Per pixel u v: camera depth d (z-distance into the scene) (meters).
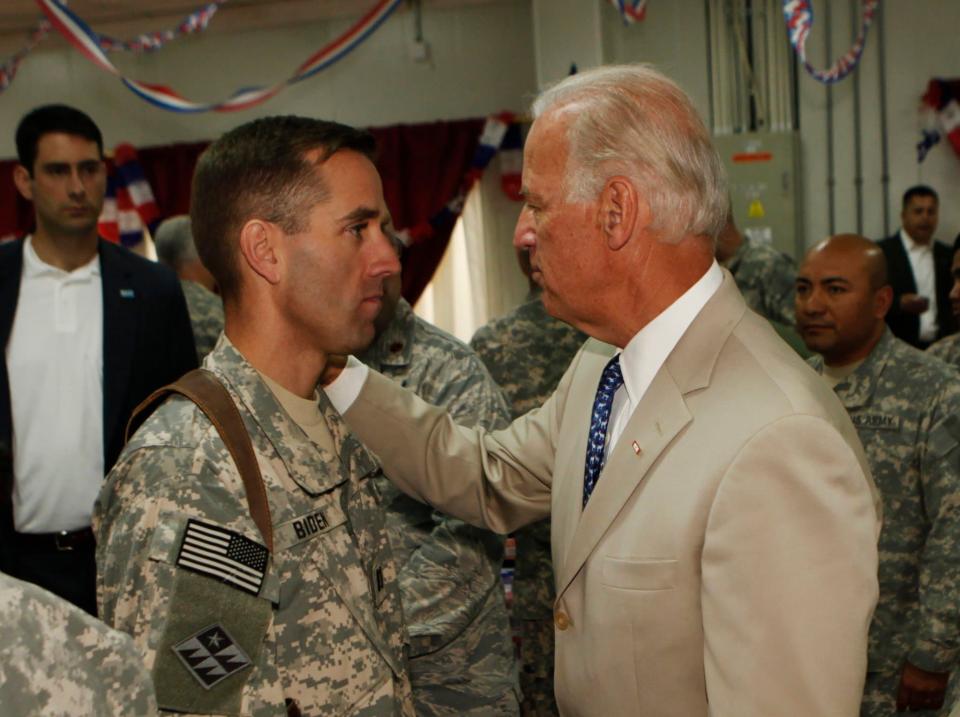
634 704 1.31
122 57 7.36
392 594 1.40
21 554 2.72
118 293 2.75
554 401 1.70
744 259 4.16
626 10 4.86
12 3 6.48
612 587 1.32
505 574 3.29
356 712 1.24
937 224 6.30
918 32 6.36
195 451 1.18
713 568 1.21
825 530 1.17
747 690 1.16
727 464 1.23
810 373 1.31
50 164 2.69
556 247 1.34
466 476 1.70
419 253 7.07
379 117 7.25
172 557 1.13
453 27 7.14
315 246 1.27
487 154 6.95
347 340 1.31
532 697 2.83
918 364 2.41
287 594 1.20
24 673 0.72
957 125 6.25
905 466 2.37
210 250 1.31
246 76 7.32
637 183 1.28
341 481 1.32
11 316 2.74
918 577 2.38
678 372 1.32
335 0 7.02
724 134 6.42
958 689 2.11
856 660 1.17
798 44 4.93
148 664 1.11
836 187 6.50
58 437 2.71
